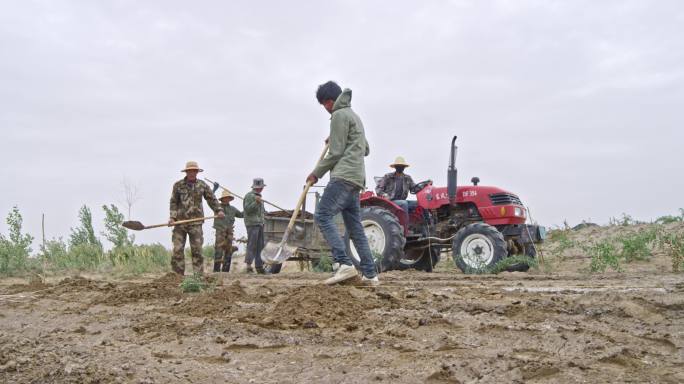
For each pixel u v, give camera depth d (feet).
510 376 8.50
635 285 20.86
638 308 13.70
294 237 43.27
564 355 9.76
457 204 37.09
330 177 18.89
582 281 24.03
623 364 9.22
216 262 44.21
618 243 47.44
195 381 8.72
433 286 20.98
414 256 39.40
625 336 11.11
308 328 12.28
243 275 33.37
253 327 12.26
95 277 34.40
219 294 16.90
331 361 9.68
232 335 11.71
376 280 19.65
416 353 10.00
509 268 35.86
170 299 17.81
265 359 9.93
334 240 18.69
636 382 8.29
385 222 34.50
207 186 30.96
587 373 8.71
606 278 26.13
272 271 43.39
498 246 33.42
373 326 12.34
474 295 17.22
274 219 44.34
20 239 39.52
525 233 36.50
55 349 10.95
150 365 9.62
